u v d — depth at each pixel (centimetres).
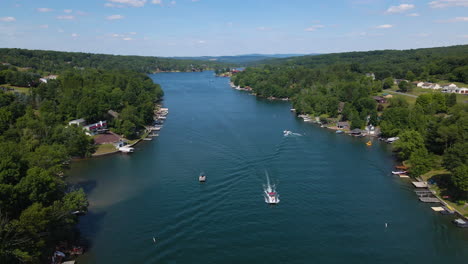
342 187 12438
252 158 15375
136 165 14888
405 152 14425
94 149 16962
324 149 17038
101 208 10844
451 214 10506
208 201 11269
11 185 7656
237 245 8919
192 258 8381
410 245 9006
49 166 10106
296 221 10094
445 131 13512
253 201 11262
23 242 7231
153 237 9219
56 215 8044
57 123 18038
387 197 11688
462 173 10431
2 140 12825
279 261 8312
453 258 8506
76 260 8219
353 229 9725
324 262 8294
